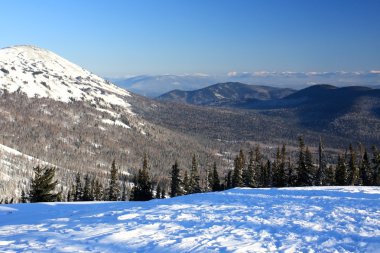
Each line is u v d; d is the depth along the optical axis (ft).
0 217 80.18
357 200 87.10
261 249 47.32
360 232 54.65
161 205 87.35
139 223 63.72
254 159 254.47
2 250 47.98
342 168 231.50
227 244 49.78
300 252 45.98
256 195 103.86
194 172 257.96
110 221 66.64
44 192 157.99
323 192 105.91
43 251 47.52
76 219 71.10
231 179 274.16
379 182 233.96
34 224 67.46
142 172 237.45
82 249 48.52
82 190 245.24
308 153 229.04
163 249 48.16
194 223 62.95
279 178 237.66
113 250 48.08
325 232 55.11
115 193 251.39
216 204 86.43
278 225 60.39
